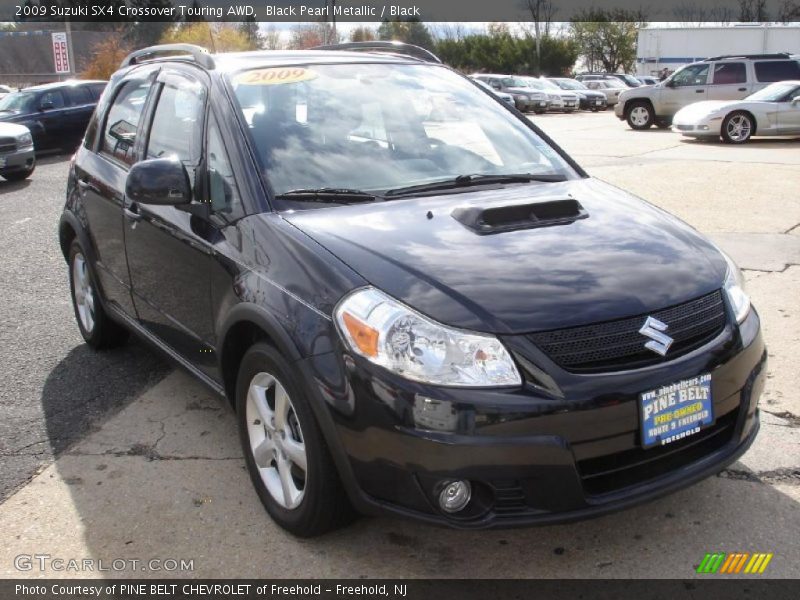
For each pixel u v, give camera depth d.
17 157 12.24
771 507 3.08
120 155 4.37
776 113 15.92
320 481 2.71
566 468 2.43
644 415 2.51
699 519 3.02
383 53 4.42
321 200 3.19
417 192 3.37
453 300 2.51
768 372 4.32
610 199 3.45
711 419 2.68
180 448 3.71
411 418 2.42
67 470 3.53
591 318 2.52
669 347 2.61
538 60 53.44
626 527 2.99
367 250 2.76
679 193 9.84
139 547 2.96
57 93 16.44
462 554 2.86
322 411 2.59
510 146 3.88
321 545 2.93
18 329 5.45
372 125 3.67
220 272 3.17
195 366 3.65
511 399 2.39
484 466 2.39
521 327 2.46
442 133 3.80
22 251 7.70
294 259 2.82
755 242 7.15
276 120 3.48
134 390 4.39
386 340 2.47
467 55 55.22
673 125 17.08
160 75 4.21
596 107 33.75
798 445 3.54
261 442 3.07
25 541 3.01
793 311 5.27
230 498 3.27
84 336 5.05
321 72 3.88
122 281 4.26
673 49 34.91
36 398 4.30
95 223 4.48
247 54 4.05
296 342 2.67
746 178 10.92
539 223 3.06
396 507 2.53
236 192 3.21
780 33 32.50
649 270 2.78
